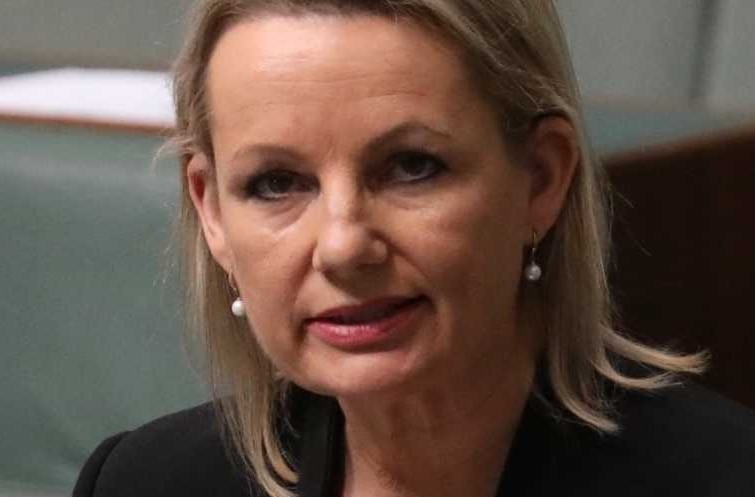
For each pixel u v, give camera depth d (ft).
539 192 9.95
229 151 9.24
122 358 14.89
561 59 9.65
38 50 30.22
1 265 15.17
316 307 9.25
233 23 9.13
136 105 17.40
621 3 27.55
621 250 13.80
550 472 10.44
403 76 8.75
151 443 12.30
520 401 10.59
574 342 10.52
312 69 8.75
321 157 8.87
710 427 10.43
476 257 9.23
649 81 27.58
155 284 14.61
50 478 15.37
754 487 10.00
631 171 14.03
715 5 27.20
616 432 10.47
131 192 14.67
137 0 29.48
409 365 9.33
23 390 15.33
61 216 14.89
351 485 11.18
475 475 10.70
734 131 15.64
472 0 8.93
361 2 8.74
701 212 14.83
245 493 11.73
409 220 9.00
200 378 13.07
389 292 9.11
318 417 11.32
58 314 15.06
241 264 9.53
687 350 14.71
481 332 9.58
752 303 15.30
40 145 15.31
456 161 9.02
